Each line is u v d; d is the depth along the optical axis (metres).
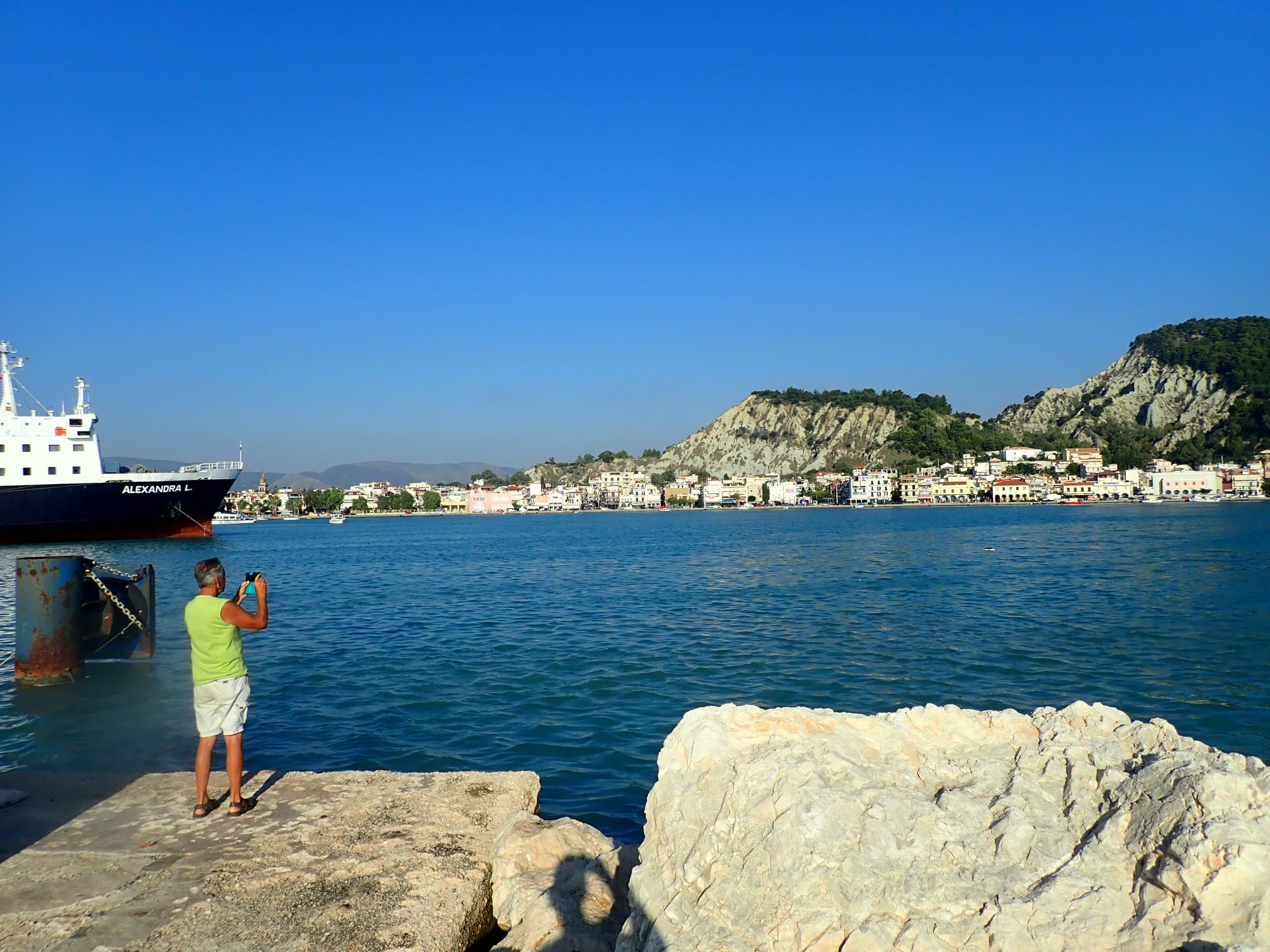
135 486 68.75
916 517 163.38
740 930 4.63
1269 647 22.17
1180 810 4.49
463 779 8.73
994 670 20.05
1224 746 13.75
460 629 27.70
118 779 8.61
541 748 13.67
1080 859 4.54
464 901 6.21
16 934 5.61
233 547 88.12
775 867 4.75
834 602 34.28
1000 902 4.35
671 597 37.00
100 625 18.36
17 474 67.06
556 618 30.33
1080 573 44.66
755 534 105.25
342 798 8.13
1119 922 4.13
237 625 7.79
